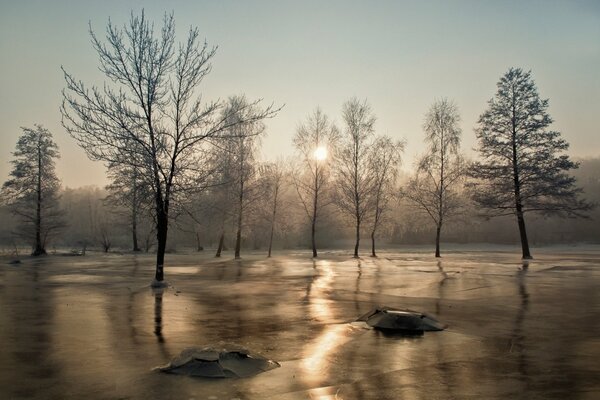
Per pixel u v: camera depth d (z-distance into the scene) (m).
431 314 12.47
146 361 7.74
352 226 54.84
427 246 75.12
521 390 6.47
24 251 62.62
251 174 43.12
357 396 6.21
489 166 41.38
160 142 19.69
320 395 6.23
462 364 7.80
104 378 6.82
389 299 15.26
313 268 28.73
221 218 42.44
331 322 11.34
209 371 7.00
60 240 85.44
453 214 47.66
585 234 79.00
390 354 8.42
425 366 7.68
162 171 19.59
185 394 6.18
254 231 55.88
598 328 10.77
